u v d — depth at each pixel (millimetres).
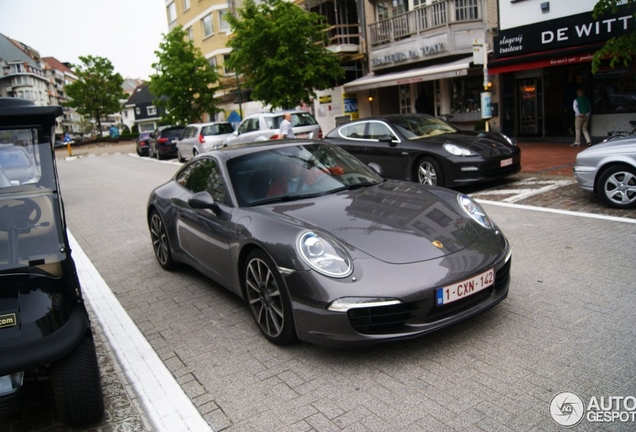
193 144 20438
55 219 2994
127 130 84375
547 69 15781
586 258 5164
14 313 2600
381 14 21219
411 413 2844
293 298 3459
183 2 41312
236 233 4082
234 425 2902
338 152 5133
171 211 5465
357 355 3541
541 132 16359
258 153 4824
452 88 19109
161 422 3010
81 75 57469
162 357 3838
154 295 5238
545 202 7941
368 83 20062
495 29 16625
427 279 3295
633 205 6973
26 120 3174
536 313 3963
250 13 19734
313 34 20328
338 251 3420
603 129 14391
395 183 4703
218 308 4688
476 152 8969
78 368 2824
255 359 3646
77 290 2969
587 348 3373
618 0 9547
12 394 2564
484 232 3846
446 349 3512
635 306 3936
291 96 19641
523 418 2717
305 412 2955
